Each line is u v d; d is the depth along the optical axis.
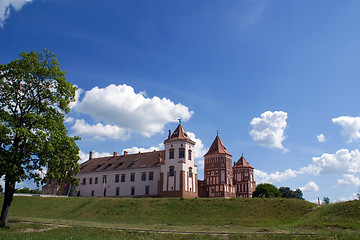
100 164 88.94
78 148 36.31
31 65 33.72
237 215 46.09
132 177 78.75
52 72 35.25
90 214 53.62
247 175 100.81
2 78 33.12
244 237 28.50
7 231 31.33
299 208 44.38
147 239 29.34
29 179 33.00
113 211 53.72
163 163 71.69
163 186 69.81
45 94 35.12
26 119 33.47
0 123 30.14
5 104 33.19
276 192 82.50
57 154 34.09
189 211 49.94
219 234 30.52
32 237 27.19
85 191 86.25
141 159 82.06
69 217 52.53
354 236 25.94
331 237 26.16
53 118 35.06
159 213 50.44
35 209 59.50
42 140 31.88
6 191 34.12
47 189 91.69
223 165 84.62
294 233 29.08
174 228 36.38
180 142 71.19
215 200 53.00
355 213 35.34
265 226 39.22
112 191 80.94
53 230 33.97
